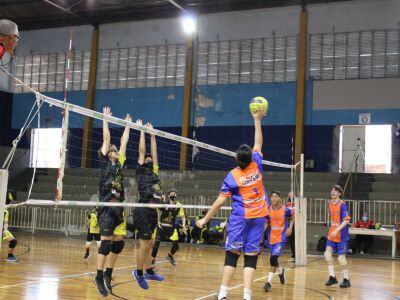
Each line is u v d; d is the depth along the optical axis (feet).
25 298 20.10
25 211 59.88
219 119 65.10
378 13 59.47
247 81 64.49
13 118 74.54
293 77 62.49
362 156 58.85
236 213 14.38
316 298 22.43
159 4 65.82
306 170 60.54
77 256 36.73
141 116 69.00
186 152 65.36
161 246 48.78
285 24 63.26
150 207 20.42
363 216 46.32
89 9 67.87
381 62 59.00
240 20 65.46
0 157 68.08
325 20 61.46
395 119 57.72
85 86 71.97
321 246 47.70
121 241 19.30
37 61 74.79
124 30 71.05
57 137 71.26
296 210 36.40
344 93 60.03
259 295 22.99
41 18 72.33
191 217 55.88
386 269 35.70
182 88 67.36
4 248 41.11
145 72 69.56
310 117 61.16
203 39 66.95
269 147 62.34
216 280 26.78
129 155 65.98
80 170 66.18
